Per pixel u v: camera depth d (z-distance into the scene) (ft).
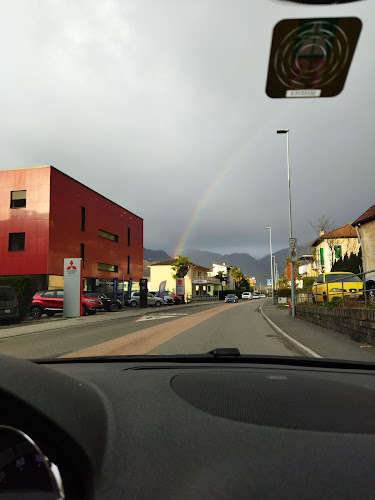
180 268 210.18
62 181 102.17
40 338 38.58
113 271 134.00
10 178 97.91
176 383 5.50
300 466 3.01
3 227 96.89
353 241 137.39
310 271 195.11
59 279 99.86
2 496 2.80
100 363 9.14
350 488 2.76
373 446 3.33
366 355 24.47
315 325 47.85
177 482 2.85
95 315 73.87
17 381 2.90
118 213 139.33
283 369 7.66
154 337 37.27
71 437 2.77
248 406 4.29
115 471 2.95
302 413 4.10
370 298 32.19
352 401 4.67
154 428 3.58
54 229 97.40
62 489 2.72
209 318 64.80
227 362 9.16
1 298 52.65
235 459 3.09
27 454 2.81
